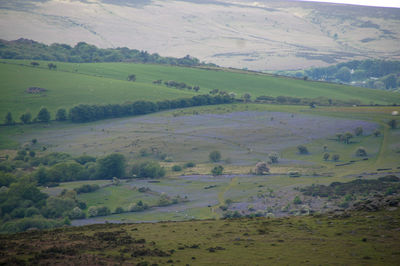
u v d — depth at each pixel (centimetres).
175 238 4762
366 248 4144
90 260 3903
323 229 4928
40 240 4656
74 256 4028
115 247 4381
